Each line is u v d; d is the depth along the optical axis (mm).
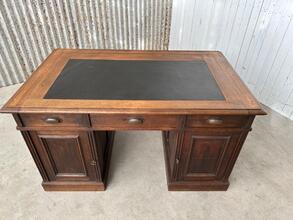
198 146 1220
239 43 2359
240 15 2234
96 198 1413
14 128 1967
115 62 1448
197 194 1457
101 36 2871
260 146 1838
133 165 1650
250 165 1664
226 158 1282
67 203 1380
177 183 1432
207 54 1608
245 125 1128
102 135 1484
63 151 1229
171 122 1112
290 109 2143
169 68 1399
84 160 1278
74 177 1378
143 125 1127
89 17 2645
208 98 1124
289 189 1505
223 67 1434
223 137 1172
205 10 2605
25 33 2410
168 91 1171
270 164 1679
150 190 1473
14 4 2195
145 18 2984
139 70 1363
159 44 3383
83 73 1311
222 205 1396
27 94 1110
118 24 2865
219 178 1414
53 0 2350
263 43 2141
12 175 1542
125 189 1474
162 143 1866
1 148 1757
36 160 1251
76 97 1099
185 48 3170
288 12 1852
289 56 1976
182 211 1357
